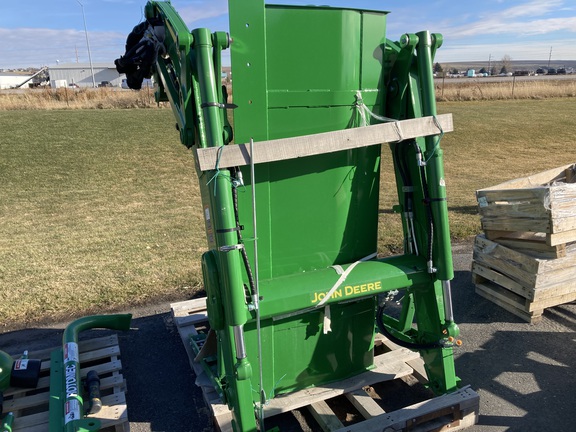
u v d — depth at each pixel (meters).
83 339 4.11
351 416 3.08
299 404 2.88
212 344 3.26
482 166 12.16
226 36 2.21
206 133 2.21
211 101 2.18
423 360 3.11
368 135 2.47
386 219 7.36
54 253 6.09
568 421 2.92
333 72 2.54
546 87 30.34
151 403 3.28
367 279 2.67
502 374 3.43
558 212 3.81
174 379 3.55
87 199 9.20
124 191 9.80
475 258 4.63
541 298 4.04
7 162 11.65
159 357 3.85
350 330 3.05
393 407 3.16
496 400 3.14
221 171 2.22
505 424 2.90
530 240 4.09
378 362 3.29
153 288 5.01
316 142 2.38
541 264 3.91
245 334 2.73
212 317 2.46
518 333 3.98
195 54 2.21
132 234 6.91
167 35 2.59
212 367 3.32
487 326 4.12
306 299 2.54
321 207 2.72
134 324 4.36
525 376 3.40
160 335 4.18
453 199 8.55
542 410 3.03
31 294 4.86
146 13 2.91
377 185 2.87
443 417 2.80
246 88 2.36
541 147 14.67
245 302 2.34
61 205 8.77
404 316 3.46
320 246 2.78
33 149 12.79
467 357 3.67
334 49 2.51
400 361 3.30
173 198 9.24
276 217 2.62
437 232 2.66
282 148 2.32
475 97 28.31
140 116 18.44
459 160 12.94
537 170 11.51
